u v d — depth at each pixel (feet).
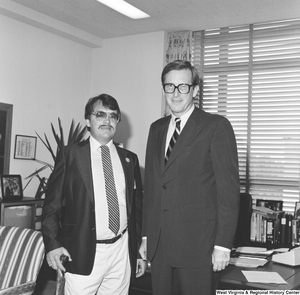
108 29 16.76
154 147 6.67
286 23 15.40
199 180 6.02
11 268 7.24
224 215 5.83
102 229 7.25
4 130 14.40
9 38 14.57
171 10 14.60
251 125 15.85
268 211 13.87
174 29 16.65
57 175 7.56
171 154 6.13
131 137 17.24
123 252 7.50
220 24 15.97
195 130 6.10
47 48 16.03
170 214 6.08
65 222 7.51
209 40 16.71
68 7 14.53
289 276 8.68
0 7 13.64
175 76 6.18
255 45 15.93
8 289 6.45
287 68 15.33
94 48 18.24
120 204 7.52
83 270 7.09
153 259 6.29
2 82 14.38
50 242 7.19
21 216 12.79
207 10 14.52
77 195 7.33
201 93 16.72
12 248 7.41
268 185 15.47
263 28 15.83
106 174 7.52
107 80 17.92
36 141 15.55
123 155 7.96
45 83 15.98
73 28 16.49
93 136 7.75
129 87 17.42
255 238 13.98
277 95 15.46
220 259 5.74
